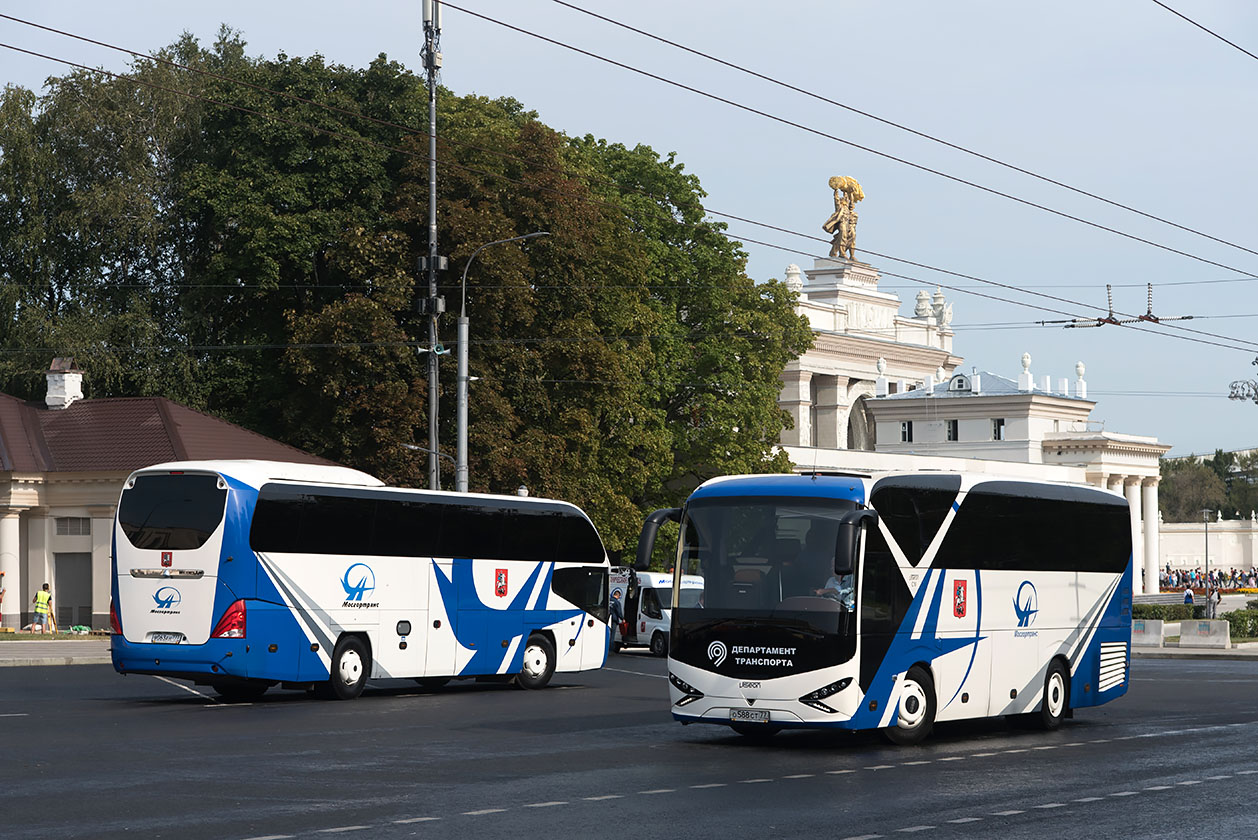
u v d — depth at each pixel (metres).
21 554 52.88
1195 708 28.59
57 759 18.80
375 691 32.88
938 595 22.28
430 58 45.31
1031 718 24.69
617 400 56.00
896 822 14.23
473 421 51.72
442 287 52.78
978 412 112.44
